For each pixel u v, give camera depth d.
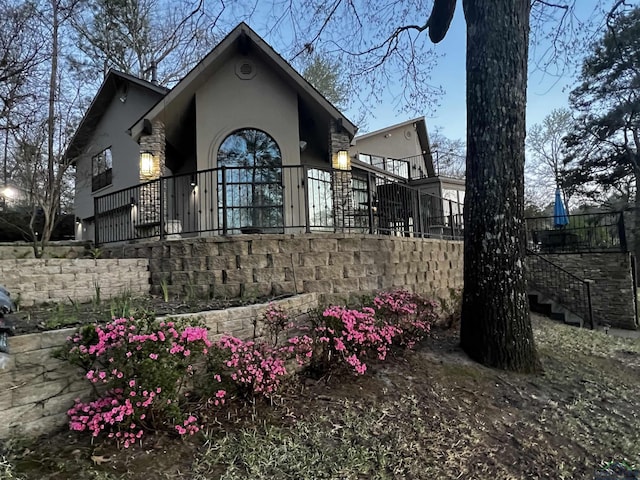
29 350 2.13
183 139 8.80
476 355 4.30
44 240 7.59
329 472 2.19
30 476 1.82
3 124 7.25
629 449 2.89
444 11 5.61
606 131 16.20
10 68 6.11
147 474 1.95
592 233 10.05
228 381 2.73
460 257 7.96
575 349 5.70
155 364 2.20
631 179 17.33
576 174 18.02
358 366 3.28
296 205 7.73
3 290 2.20
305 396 3.05
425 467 2.37
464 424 2.96
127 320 2.31
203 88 7.62
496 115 4.32
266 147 7.88
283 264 4.75
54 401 2.20
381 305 4.29
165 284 4.43
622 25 8.65
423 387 3.49
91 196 12.09
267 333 3.47
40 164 8.55
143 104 10.02
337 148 7.74
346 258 5.11
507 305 4.25
